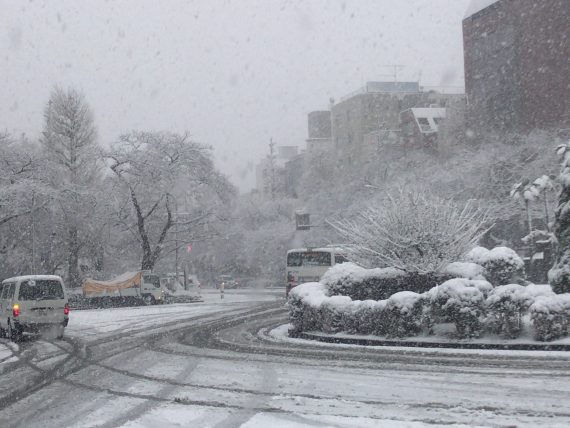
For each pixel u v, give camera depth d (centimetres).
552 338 1438
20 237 4316
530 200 3462
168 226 4944
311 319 1908
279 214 7312
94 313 3297
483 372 1134
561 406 843
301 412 845
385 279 2109
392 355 1409
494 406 854
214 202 5294
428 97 7675
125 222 4947
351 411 845
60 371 1298
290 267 3662
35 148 4853
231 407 889
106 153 4756
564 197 1819
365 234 2105
